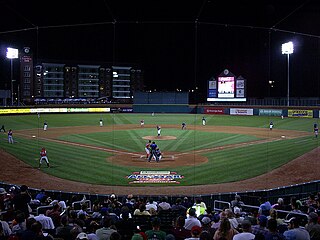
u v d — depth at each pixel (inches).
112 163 1165.1
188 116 3216.0
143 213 475.2
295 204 504.7
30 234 311.7
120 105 3619.6
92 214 478.3
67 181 949.8
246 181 949.8
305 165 1135.0
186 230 369.4
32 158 1244.5
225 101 3531.0
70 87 4544.8
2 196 598.9
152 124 2504.9
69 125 2413.9
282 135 1870.1
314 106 2741.1
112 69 4773.6
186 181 950.4
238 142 1620.3
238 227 372.5
